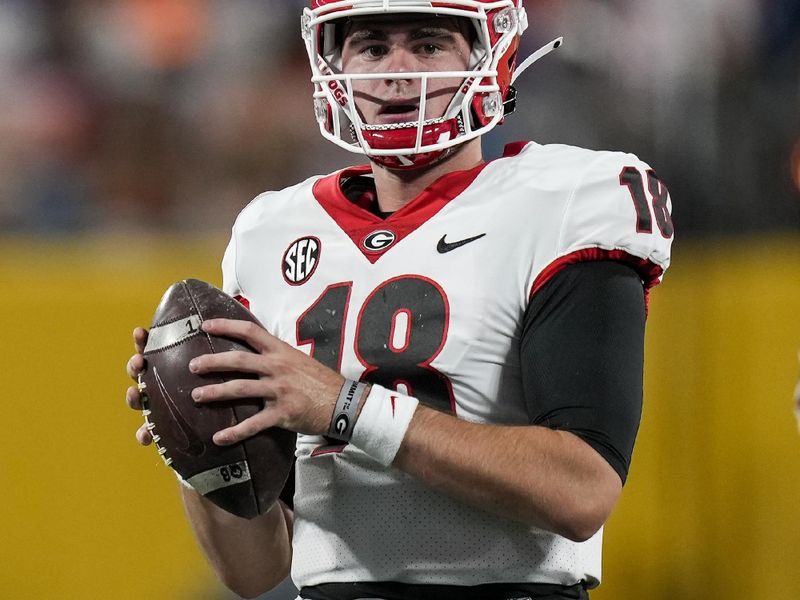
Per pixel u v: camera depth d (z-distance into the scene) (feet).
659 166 42.52
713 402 37.76
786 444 37.55
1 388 39.75
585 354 20.66
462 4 22.12
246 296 24.20
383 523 21.70
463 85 22.54
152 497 39.32
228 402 20.11
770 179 41.81
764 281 38.11
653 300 38.11
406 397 20.42
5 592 39.27
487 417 21.58
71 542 39.29
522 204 21.99
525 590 21.34
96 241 49.60
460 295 21.61
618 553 37.78
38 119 58.75
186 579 38.99
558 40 25.09
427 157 22.74
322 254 23.15
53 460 39.52
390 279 22.18
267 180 58.03
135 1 61.26
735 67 44.16
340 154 58.29
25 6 61.31
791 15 48.49
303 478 22.71
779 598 37.27
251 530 24.02
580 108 49.67
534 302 21.33
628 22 47.80
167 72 59.72
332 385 20.17
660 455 37.81
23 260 41.73
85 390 39.68
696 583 37.50
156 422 20.65
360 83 22.59
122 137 58.34
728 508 37.58
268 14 60.75
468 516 21.35
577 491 19.92
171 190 57.62
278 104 58.85
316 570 22.25
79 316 39.96
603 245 21.26
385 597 21.65
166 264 41.09
